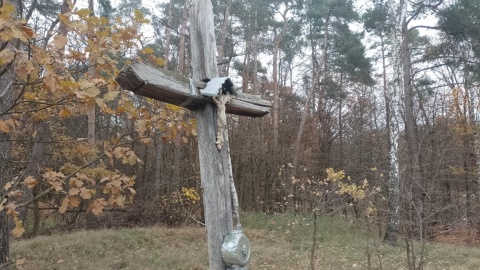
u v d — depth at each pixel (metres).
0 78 4.56
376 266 8.27
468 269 8.20
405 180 5.87
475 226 11.84
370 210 6.64
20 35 2.81
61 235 11.27
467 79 19.08
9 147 4.94
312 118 23.83
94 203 3.50
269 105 3.44
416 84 20.20
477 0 15.12
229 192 2.77
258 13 22.45
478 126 17.39
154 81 2.46
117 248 9.95
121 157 3.98
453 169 14.94
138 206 14.24
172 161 16.97
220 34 20.27
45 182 3.75
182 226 13.72
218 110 2.81
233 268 2.62
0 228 4.91
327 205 9.50
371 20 16.80
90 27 3.47
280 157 19.19
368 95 23.58
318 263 8.88
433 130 11.43
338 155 21.88
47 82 2.95
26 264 7.82
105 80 3.59
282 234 12.80
